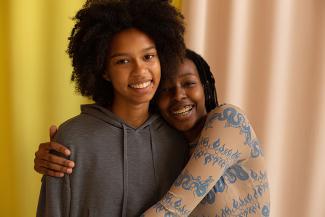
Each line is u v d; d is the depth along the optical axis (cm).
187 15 139
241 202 102
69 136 95
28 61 130
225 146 97
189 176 94
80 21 99
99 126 98
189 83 105
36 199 137
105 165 96
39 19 130
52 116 135
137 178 98
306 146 157
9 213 134
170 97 105
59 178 95
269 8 150
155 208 91
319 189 159
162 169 102
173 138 106
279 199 159
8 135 131
